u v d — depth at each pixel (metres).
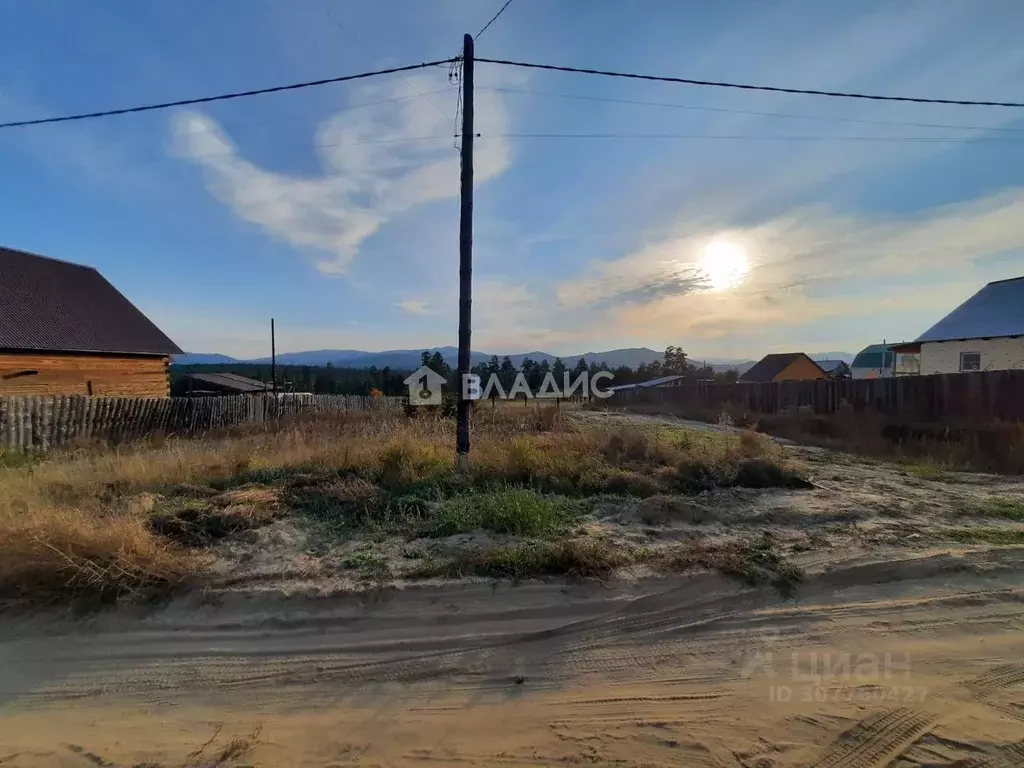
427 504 5.39
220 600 3.56
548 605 3.57
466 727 2.52
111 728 2.57
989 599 3.72
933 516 5.37
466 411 6.98
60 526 3.94
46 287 18.81
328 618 3.43
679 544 4.49
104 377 18.45
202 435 13.90
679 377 61.94
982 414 10.98
